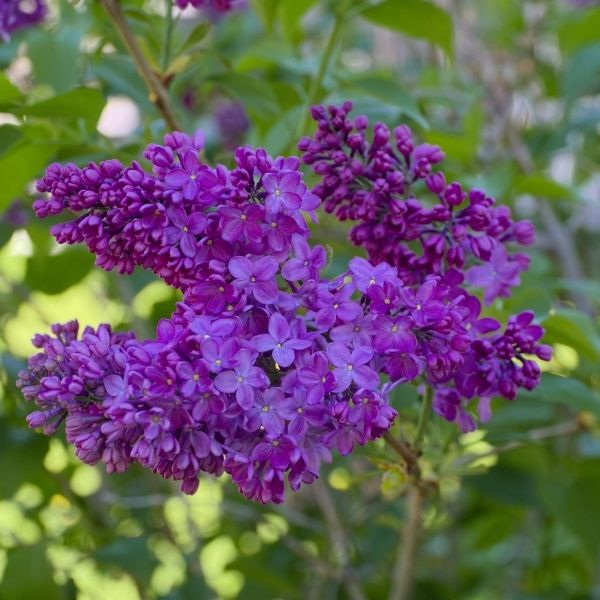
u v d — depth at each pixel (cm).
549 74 128
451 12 122
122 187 62
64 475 104
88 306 121
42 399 62
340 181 67
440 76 108
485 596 132
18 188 81
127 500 100
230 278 63
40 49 85
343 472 109
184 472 61
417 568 122
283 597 105
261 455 61
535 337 67
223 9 80
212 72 88
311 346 63
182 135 64
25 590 92
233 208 62
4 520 112
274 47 96
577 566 117
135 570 96
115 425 60
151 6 96
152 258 63
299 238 63
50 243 100
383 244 67
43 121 81
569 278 110
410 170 68
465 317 63
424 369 66
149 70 78
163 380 60
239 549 111
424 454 73
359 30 149
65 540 104
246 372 61
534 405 88
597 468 93
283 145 82
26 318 114
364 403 62
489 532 119
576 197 88
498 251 69
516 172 95
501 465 97
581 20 114
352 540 106
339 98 87
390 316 63
